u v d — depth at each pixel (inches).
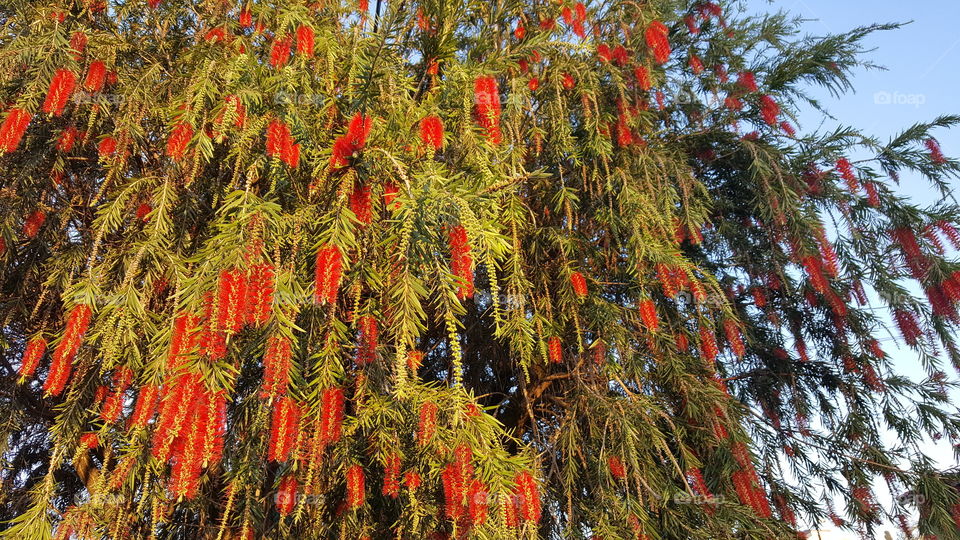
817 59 144.8
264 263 52.6
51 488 75.6
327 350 68.8
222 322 46.8
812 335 163.3
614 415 107.0
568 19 116.2
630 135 121.5
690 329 130.6
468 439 62.5
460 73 78.5
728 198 161.5
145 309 70.5
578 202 126.3
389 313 69.9
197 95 66.4
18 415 108.0
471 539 67.5
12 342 108.4
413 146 72.5
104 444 83.0
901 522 131.8
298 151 64.2
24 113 69.4
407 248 57.9
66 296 61.5
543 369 141.5
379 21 88.6
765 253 153.2
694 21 157.8
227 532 94.3
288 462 79.3
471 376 142.6
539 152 113.0
